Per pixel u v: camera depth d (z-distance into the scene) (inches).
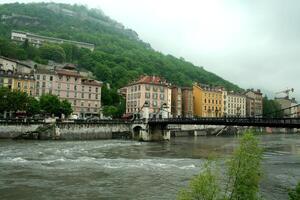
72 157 2129.7
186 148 2974.9
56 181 1424.7
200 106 6697.8
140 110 5083.7
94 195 1214.9
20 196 1187.3
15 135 3390.7
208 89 6825.8
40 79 4918.8
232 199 700.7
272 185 1357.0
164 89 5871.1
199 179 722.8
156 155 2405.3
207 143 3619.6
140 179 1489.9
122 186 1354.6
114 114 5482.3
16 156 2075.5
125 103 6195.9
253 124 2429.9
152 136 4025.6
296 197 749.9
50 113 4256.9
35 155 2148.1
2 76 4621.1
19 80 4746.6
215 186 724.0
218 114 6914.4
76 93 5211.6
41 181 1418.6
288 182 1416.1
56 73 5039.4
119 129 4074.8
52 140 3452.3
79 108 5236.2
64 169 1699.1
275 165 1886.1
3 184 1354.6
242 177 698.2
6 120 3371.1
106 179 1482.5
